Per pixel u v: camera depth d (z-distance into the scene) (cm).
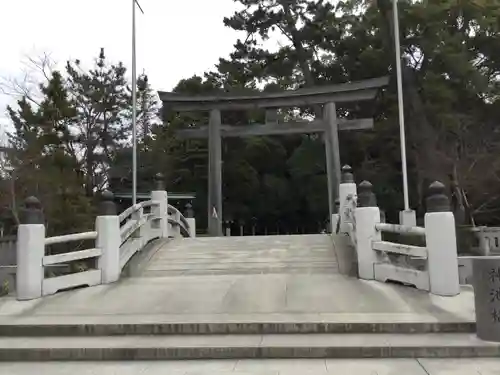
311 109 3158
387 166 2888
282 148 3397
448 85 2586
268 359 598
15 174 2100
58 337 695
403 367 548
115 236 1045
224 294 870
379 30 2842
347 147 3089
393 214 2861
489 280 613
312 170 3195
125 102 3322
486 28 2600
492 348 582
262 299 828
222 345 620
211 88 3272
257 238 1375
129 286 969
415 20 2598
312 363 576
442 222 817
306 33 3111
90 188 2858
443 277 808
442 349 586
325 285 915
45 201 2075
